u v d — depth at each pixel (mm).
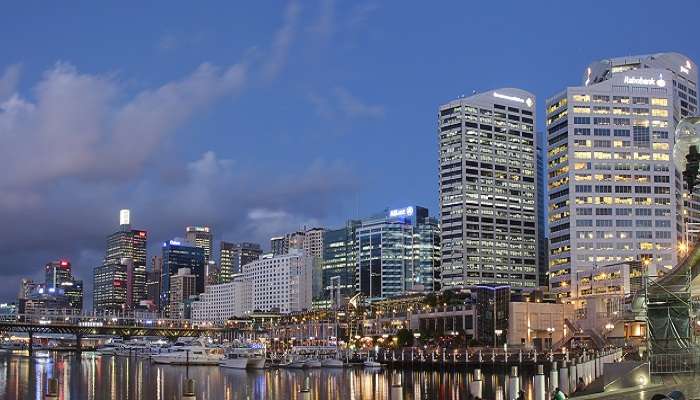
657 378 72000
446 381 146875
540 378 69812
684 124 52375
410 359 189875
